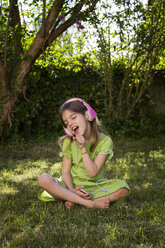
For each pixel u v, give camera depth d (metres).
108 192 2.41
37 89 6.89
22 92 6.11
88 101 7.17
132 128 6.90
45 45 5.63
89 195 2.41
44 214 2.26
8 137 6.38
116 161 4.51
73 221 2.13
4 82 5.70
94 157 2.55
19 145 5.98
